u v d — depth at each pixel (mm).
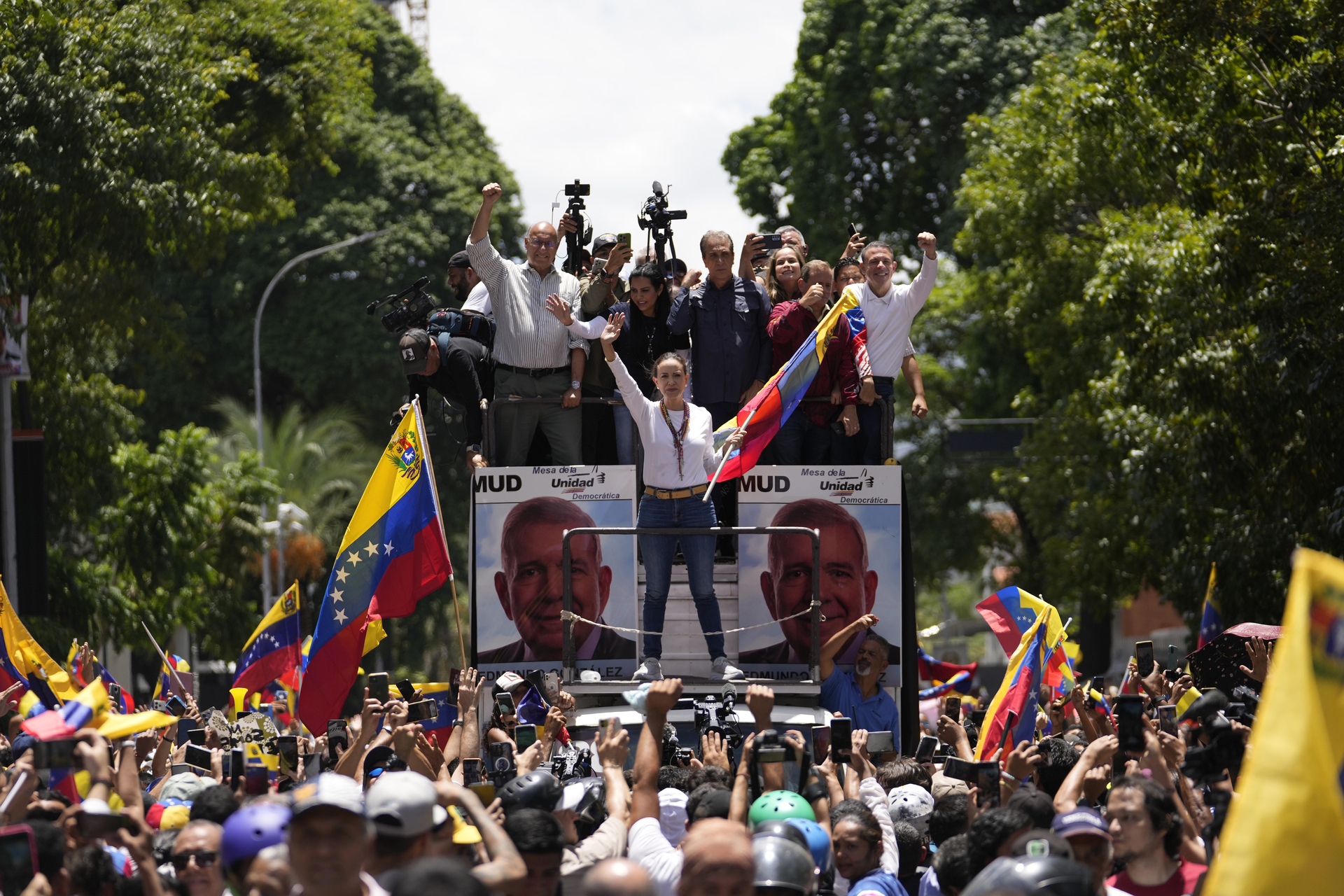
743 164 85625
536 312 20906
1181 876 11984
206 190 45000
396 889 8117
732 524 20078
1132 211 52156
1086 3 36406
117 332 51062
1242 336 35906
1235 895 6633
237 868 9820
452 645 99188
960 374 74375
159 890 10773
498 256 20938
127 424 54656
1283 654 6719
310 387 89000
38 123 40031
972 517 74938
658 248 22938
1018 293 59500
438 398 26516
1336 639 6734
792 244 23359
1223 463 36406
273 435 84562
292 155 59906
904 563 19156
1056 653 22156
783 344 20828
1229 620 37031
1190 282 37562
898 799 14898
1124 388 43531
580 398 20766
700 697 18188
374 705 14656
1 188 39031
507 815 11875
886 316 20750
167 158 43312
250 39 55188
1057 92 56656
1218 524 39062
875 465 19156
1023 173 57156
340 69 59375
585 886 8633
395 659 91438
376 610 20625
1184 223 42906
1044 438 59906
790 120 81688
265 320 88812
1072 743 17828
